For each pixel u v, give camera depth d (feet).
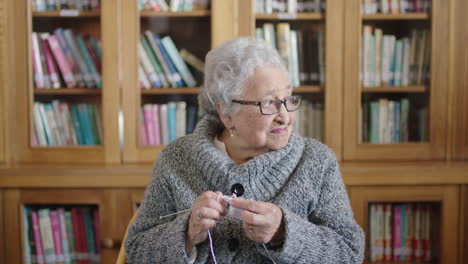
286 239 3.98
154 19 8.00
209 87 4.81
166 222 4.66
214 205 4.03
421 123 8.07
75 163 8.00
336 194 4.61
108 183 7.56
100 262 7.72
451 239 7.64
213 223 4.04
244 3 7.85
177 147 4.96
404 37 7.98
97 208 7.78
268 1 7.95
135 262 4.56
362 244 4.49
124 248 4.83
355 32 7.85
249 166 4.52
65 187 7.59
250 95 4.52
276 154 4.58
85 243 7.88
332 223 4.47
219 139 5.08
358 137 8.00
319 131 8.08
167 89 8.05
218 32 7.87
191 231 4.19
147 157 8.02
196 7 7.98
